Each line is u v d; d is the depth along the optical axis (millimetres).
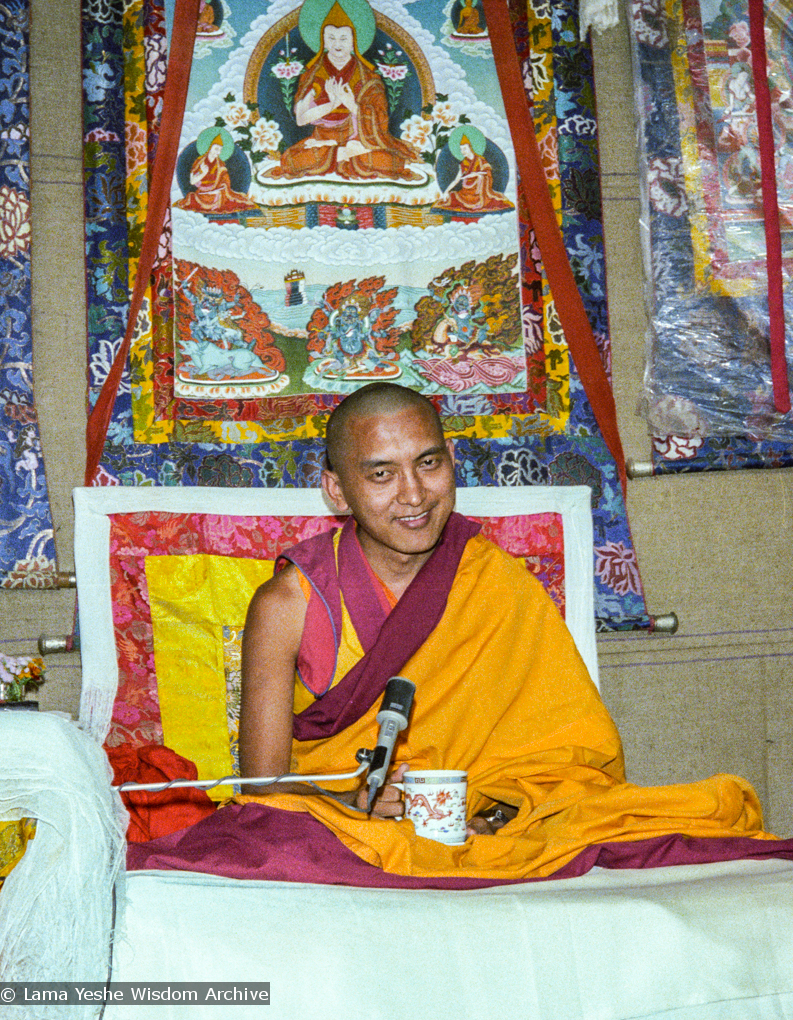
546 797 2137
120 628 3088
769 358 3729
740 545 3832
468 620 2381
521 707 2416
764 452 3791
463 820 1936
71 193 3574
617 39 3908
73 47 3621
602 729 2348
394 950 1338
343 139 3555
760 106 3805
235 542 3191
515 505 3340
